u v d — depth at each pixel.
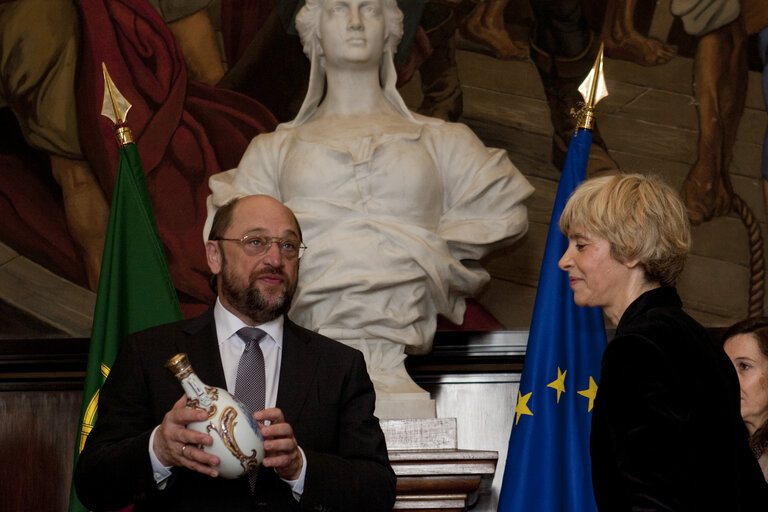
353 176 4.38
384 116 4.64
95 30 5.58
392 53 4.77
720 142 5.31
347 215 4.34
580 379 3.91
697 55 5.40
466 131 4.69
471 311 5.07
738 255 5.17
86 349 5.09
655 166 5.32
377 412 4.04
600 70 4.33
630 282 2.56
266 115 5.49
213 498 2.76
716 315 5.10
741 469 2.26
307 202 4.36
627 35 5.45
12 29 5.56
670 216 2.52
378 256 4.26
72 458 4.91
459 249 4.45
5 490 4.86
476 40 5.48
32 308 5.18
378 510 2.80
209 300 5.25
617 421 2.16
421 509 3.87
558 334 3.94
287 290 3.01
